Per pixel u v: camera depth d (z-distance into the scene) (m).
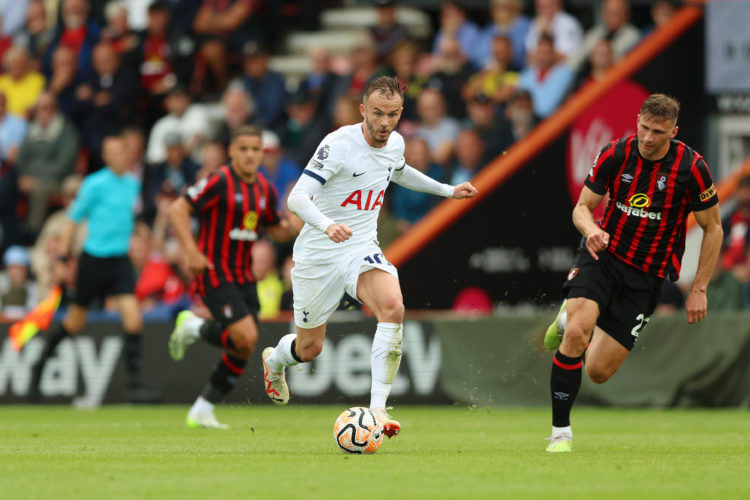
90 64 67.38
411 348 46.28
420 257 48.66
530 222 48.28
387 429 22.84
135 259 54.88
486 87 56.88
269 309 51.00
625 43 54.22
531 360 45.06
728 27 49.88
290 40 69.38
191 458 21.78
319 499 15.32
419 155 52.59
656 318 44.47
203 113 62.84
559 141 48.31
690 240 49.31
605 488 16.75
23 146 63.09
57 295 48.72
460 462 20.73
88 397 49.06
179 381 48.44
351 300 48.28
